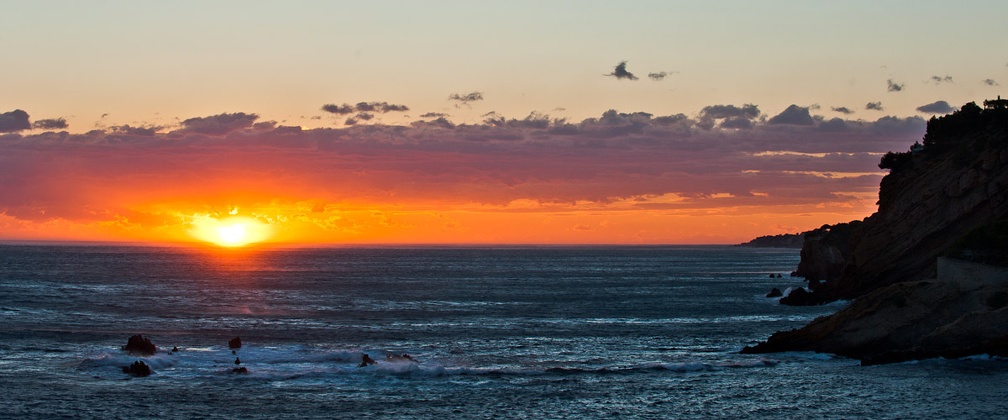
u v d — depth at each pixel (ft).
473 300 343.05
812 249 475.31
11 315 248.73
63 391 139.44
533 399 138.92
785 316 269.64
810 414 130.62
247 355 172.65
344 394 140.67
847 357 175.94
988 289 174.70
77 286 401.08
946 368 160.45
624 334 220.84
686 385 149.89
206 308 287.48
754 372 160.97
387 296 361.92
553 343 202.69
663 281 502.79
